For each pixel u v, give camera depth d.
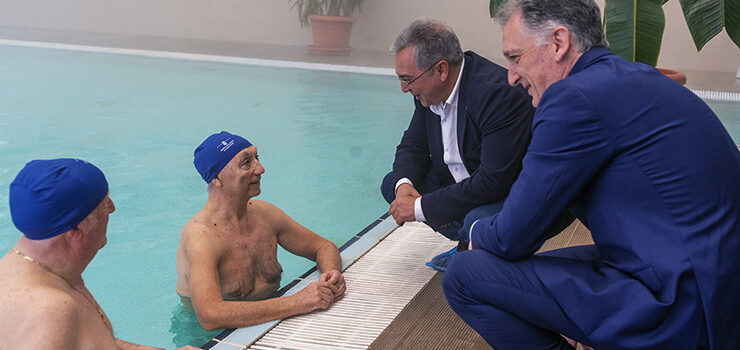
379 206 4.07
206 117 6.69
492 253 1.69
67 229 1.23
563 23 1.55
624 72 1.48
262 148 5.49
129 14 14.82
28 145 5.32
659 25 2.96
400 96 8.37
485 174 2.42
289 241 2.72
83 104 7.17
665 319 1.40
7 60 10.31
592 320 1.49
